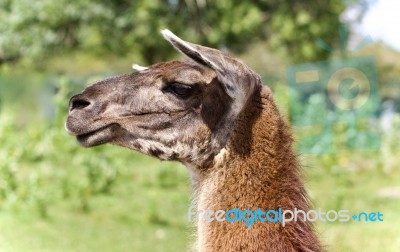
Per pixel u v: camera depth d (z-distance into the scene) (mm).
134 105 7219
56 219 16672
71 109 7359
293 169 7023
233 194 6895
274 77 38594
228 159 6969
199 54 6531
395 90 36062
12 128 24016
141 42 37469
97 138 7250
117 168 21625
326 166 22406
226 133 6980
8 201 16875
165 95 7156
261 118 6980
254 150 6941
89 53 40312
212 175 7043
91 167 20406
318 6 37969
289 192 6879
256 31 39031
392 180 22031
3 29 38719
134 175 23469
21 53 40406
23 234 14703
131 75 7398
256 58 43844
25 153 24000
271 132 6961
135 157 25953
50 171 21531
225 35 38156
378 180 22062
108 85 7348
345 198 18766
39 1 37094
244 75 6684
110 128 7238
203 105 7043
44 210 16766
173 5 38250
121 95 7262
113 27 37594
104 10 36906
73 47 39312
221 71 6570
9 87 32562
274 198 6832
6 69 38156
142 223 16922
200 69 7074
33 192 17047
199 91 7055
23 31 38375
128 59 42219
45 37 38031
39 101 32781
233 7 37219
